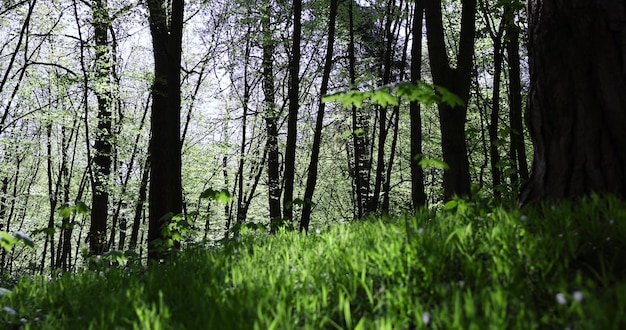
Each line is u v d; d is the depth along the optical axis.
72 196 24.36
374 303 2.52
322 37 16.22
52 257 17.53
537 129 3.55
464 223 3.40
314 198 28.70
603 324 1.62
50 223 17.62
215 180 21.83
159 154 9.50
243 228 5.59
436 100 2.99
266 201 28.47
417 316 1.91
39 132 20.12
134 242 15.87
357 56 17.67
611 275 2.20
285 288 2.62
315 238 4.16
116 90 15.02
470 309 1.86
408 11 13.53
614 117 3.19
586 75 3.32
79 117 15.14
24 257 23.89
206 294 2.70
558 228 2.75
